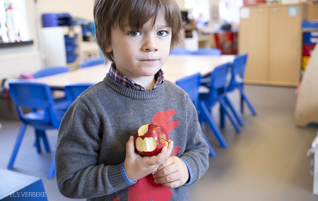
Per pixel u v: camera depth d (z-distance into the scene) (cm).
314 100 318
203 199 207
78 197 82
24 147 296
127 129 85
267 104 416
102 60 356
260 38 518
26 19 430
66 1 488
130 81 85
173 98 94
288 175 234
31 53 436
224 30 634
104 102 85
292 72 507
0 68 399
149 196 89
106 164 86
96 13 84
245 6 519
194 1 739
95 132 84
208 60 349
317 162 205
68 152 83
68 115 87
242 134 315
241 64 337
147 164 77
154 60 80
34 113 263
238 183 225
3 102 380
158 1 77
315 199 204
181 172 85
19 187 108
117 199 88
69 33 452
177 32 89
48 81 262
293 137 303
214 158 264
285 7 491
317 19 528
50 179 235
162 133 79
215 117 369
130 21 76
